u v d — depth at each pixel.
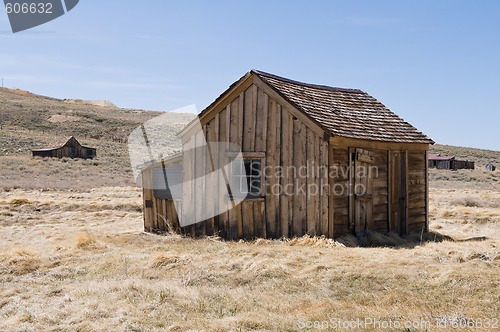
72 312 8.01
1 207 22.84
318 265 10.30
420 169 16.89
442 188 48.97
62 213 22.30
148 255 11.86
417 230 16.59
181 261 10.87
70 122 108.81
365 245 14.14
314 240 13.41
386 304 8.17
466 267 10.16
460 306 7.96
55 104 142.88
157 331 7.15
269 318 7.49
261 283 9.47
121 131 103.06
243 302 8.35
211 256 11.52
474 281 9.12
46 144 77.94
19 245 13.96
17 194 31.52
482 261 10.74
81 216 21.48
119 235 15.14
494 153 125.56
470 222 19.72
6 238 15.62
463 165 82.00
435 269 10.08
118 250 12.76
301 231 14.21
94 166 58.69
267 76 15.27
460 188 50.09
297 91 15.91
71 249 12.84
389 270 9.95
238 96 14.84
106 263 11.16
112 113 133.12
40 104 134.75
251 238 14.45
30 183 39.34
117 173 53.16
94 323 7.46
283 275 9.84
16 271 10.80
